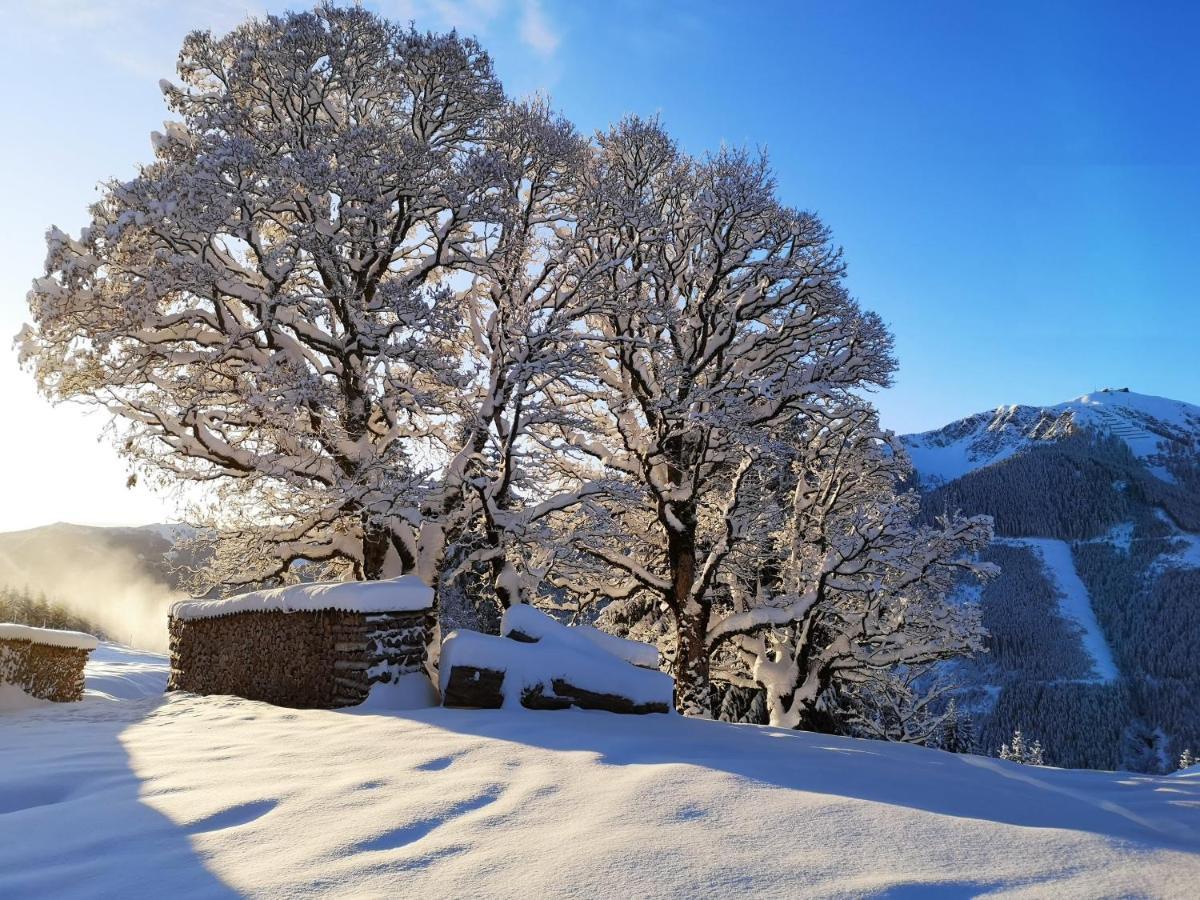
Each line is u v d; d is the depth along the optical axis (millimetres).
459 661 12188
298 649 13828
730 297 20688
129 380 17344
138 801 6039
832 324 20969
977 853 4578
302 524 19422
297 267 18125
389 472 17641
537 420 17953
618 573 23359
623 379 22000
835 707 23750
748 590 24734
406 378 19562
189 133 17828
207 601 18078
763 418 20891
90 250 16156
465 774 6754
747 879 4176
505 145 19922
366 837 5000
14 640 15578
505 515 18297
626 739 8617
